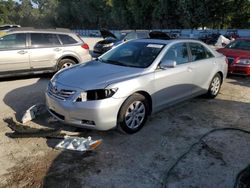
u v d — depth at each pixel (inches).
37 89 289.4
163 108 201.5
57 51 336.8
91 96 160.7
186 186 129.2
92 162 145.9
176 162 147.8
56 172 136.8
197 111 225.0
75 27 3644.2
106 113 160.7
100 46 569.3
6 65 306.7
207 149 162.2
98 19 3203.7
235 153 158.7
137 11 2277.3
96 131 181.0
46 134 171.3
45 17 4052.7
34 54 321.1
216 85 258.8
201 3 1691.7
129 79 172.4
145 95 184.9
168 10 1972.2
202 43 242.1
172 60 194.2
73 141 159.6
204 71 234.4
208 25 1795.0
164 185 129.3
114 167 142.1
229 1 1652.3
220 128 191.9
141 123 183.9
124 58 205.2
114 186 127.7
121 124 171.2
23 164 143.1
